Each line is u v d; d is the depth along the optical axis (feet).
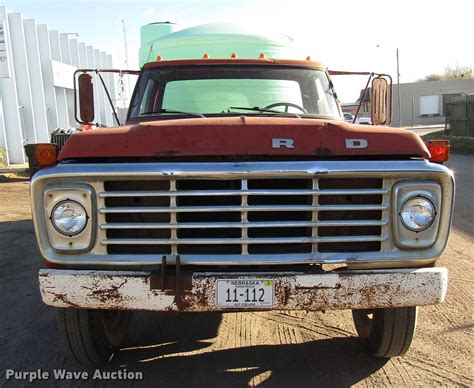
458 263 19.02
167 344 12.52
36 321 13.98
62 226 8.93
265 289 8.89
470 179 41.63
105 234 8.99
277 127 9.23
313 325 13.58
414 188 8.98
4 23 57.11
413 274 9.03
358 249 9.25
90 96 14.20
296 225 8.98
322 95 14.57
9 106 59.77
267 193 8.84
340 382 10.53
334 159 9.12
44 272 9.02
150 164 8.92
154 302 8.95
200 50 19.24
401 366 11.22
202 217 9.12
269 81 14.42
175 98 14.21
